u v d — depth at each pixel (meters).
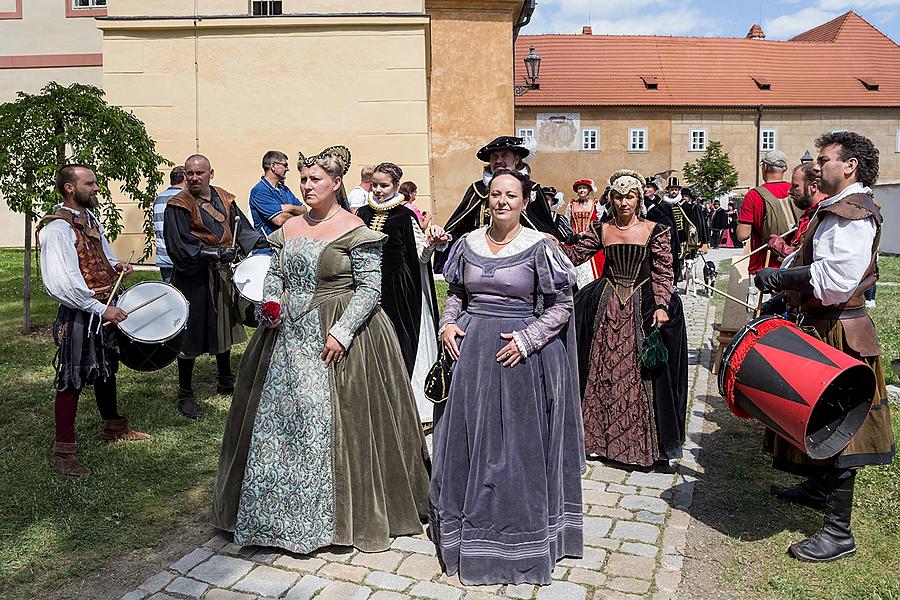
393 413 3.85
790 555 3.68
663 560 3.61
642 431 4.75
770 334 3.56
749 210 6.23
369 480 3.68
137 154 8.18
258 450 3.64
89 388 6.10
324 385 3.65
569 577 3.45
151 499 4.20
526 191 3.52
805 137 41.28
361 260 3.73
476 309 3.53
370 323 3.85
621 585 3.38
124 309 4.64
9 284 11.08
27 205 7.45
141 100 12.09
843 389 3.60
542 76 40.66
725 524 4.04
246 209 12.27
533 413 3.39
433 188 15.81
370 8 12.13
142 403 5.82
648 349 4.66
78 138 7.69
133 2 12.00
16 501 4.11
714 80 41.50
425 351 5.39
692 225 11.31
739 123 40.75
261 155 12.22
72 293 4.34
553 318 3.43
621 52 42.06
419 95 12.15
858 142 3.44
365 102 12.17
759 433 5.50
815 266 3.46
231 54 12.08
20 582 3.38
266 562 3.56
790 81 42.12
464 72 15.62
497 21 15.53
